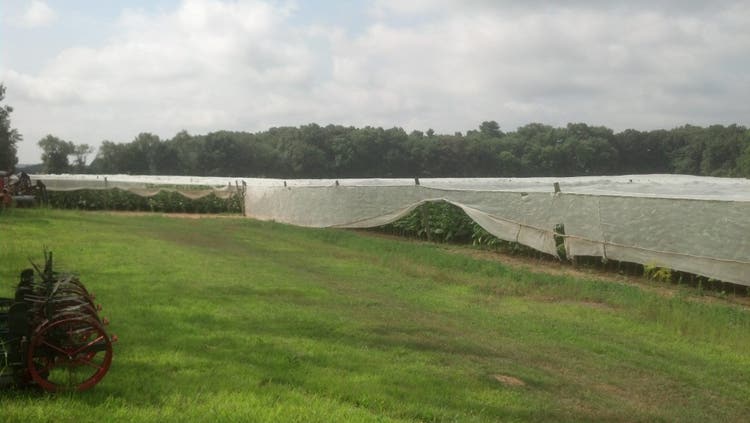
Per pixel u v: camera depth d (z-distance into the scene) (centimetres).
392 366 807
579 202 1752
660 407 772
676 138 8325
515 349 972
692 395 824
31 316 612
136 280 1239
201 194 3725
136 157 7919
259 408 590
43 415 534
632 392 820
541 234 1834
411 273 1627
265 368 741
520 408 700
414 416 635
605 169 8119
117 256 1524
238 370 720
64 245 1653
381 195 2452
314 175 7769
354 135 7731
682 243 1514
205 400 611
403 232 2438
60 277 710
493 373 834
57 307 637
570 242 1758
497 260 1867
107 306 992
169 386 643
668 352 1009
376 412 632
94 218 2733
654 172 8331
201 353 782
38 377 592
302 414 583
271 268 1581
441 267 1734
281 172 7769
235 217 3291
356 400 661
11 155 4916
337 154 7688
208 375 693
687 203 1504
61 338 604
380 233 2503
